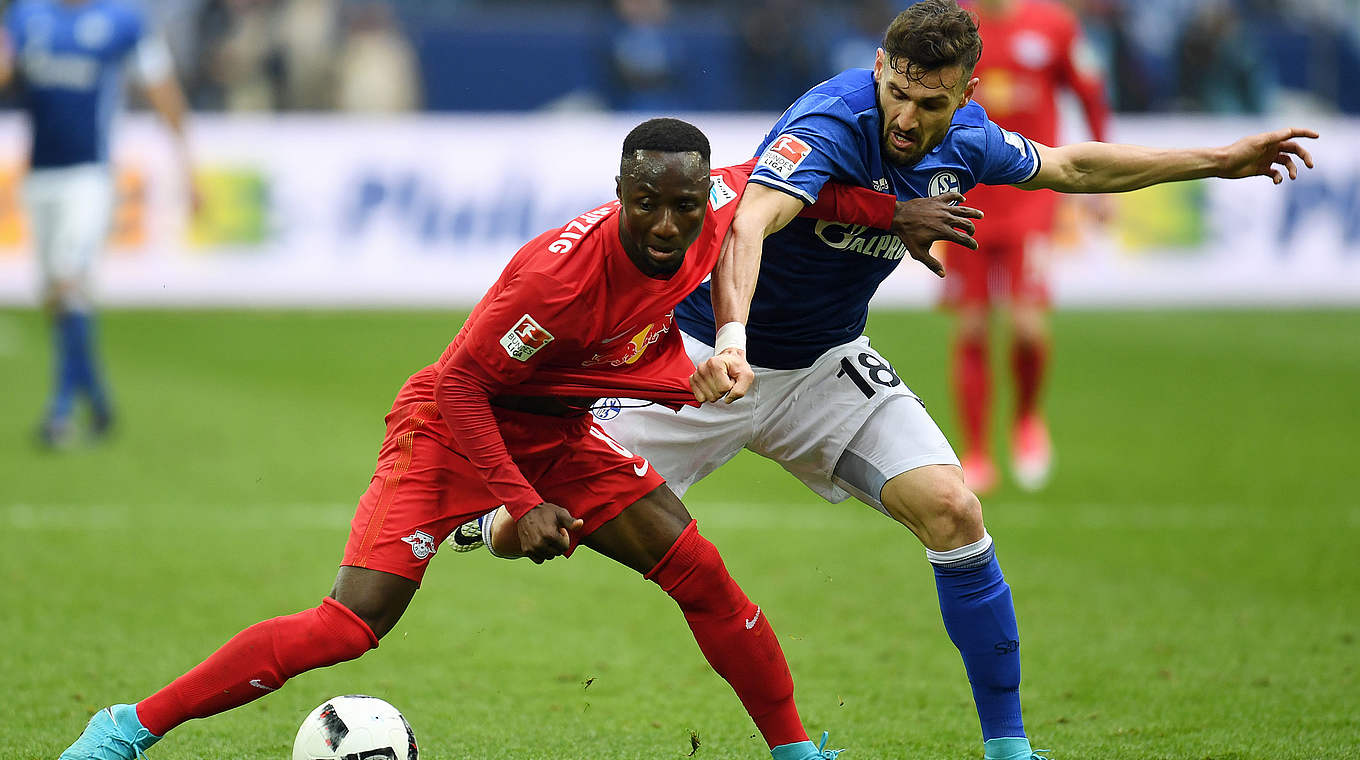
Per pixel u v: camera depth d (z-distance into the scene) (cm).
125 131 5053
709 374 1238
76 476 2991
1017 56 2941
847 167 1373
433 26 5766
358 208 5166
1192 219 5266
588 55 5809
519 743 1512
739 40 5659
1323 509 2759
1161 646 1889
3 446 3312
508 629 2002
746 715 1616
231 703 1255
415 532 1284
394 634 1970
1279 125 5534
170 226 5081
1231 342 4975
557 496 1338
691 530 1330
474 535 1516
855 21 5859
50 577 2214
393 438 1316
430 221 5181
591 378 1287
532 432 1317
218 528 2567
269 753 1461
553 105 5838
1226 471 3141
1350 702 1638
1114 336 5081
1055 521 2670
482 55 5788
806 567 2359
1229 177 1541
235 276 5119
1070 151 1497
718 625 1338
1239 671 1772
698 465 1573
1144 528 2606
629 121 5528
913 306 5416
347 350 4641
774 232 1395
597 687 1730
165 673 1741
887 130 1364
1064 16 2981
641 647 1912
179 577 2231
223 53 5522
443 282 5181
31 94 3278
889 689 1719
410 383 1336
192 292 5097
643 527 1326
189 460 3156
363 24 5641
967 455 2941
